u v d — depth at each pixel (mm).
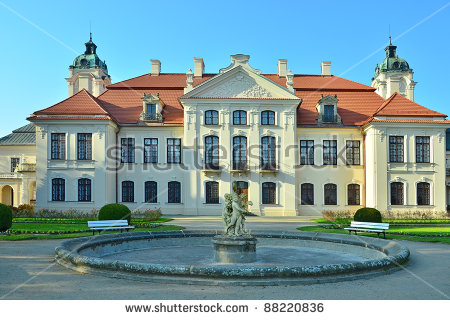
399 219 36469
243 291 10141
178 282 10898
